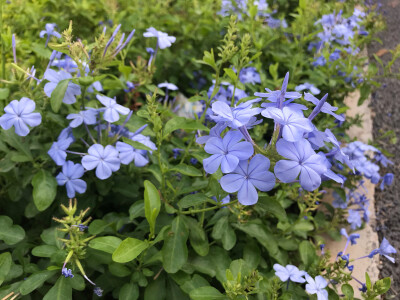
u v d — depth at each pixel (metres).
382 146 0.49
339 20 0.54
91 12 0.49
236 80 0.30
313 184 0.19
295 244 0.33
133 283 0.26
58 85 0.26
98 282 0.27
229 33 0.28
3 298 0.23
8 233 0.26
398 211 0.41
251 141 0.22
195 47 0.52
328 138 0.21
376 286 0.24
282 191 0.32
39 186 0.27
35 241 0.30
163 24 0.53
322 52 0.48
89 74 0.28
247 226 0.30
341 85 0.47
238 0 0.55
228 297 0.23
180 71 0.51
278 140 0.19
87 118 0.28
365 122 0.52
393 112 0.54
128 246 0.23
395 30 0.72
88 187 0.31
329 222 0.38
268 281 0.26
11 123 0.26
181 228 0.26
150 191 0.23
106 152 0.27
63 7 0.49
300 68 0.48
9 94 0.32
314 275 0.29
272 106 0.21
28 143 0.30
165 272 0.27
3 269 0.24
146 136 0.32
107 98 0.29
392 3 0.80
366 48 0.67
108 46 0.27
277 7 0.63
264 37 0.50
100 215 0.32
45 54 0.32
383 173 0.46
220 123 0.21
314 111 0.21
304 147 0.19
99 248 0.23
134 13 0.51
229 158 0.20
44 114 0.30
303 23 0.48
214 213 0.31
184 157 0.32
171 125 0.26
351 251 0.37
